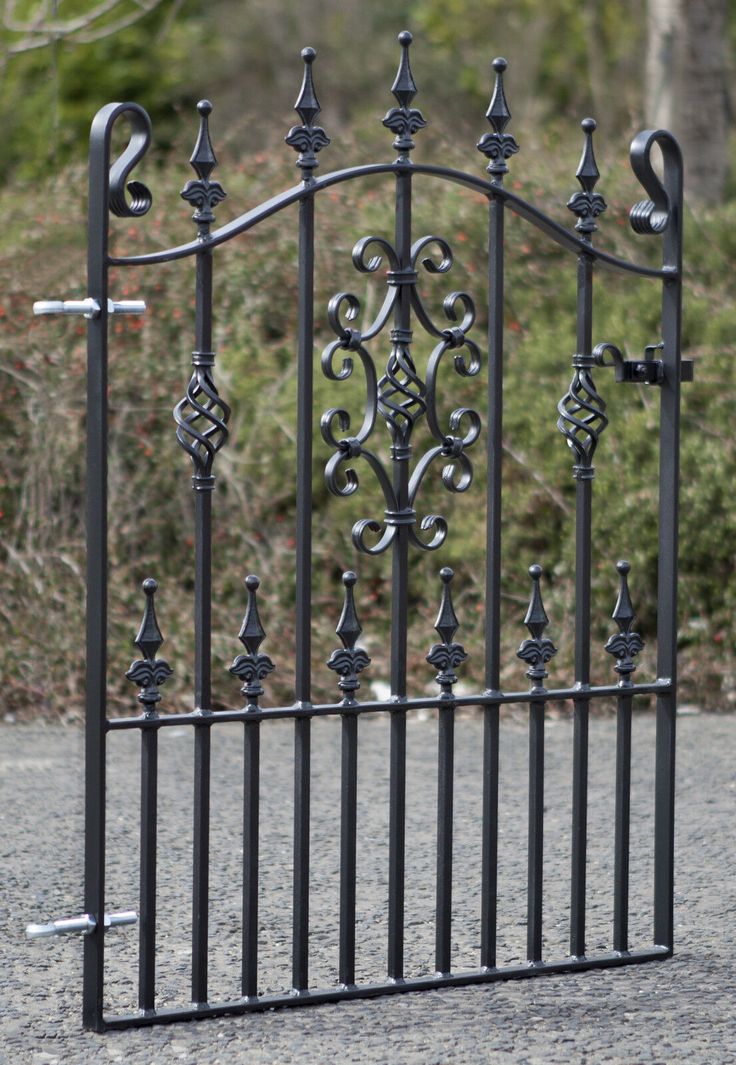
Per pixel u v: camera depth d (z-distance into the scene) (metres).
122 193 4.63
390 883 5.07
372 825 7.32
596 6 27.00
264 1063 4.45
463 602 10.75
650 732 9.26
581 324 5.36
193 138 20.69
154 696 4.74
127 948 5.60
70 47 24.39
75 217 11.73
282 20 27.78
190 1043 4.61
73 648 9.98
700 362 10.69
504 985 5.15
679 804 7.71
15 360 10.73
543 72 28.11
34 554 10.20
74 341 10.91
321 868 6.64
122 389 11.04
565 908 6.10
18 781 8.17
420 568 11.00
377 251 11.89
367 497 10.98
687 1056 4.52
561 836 7.14
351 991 4.99
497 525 5.20
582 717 5.33
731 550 10.02
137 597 10.34
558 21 28.22
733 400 10.44
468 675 10.29
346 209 12.07
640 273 5.38
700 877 6.48
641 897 6.22
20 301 11.12
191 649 10.05
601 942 5.68
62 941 5.71
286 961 5.50
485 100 27.66
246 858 4.89
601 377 10.75
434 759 8.67
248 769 4.86
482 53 28.25
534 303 11.83
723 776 8.27
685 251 12.83
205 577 4.79
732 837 7.09
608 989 5.11
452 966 5.45
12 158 22.59
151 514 10.97
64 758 8.73
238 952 5.59
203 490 4.77
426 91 27.64
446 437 5.15
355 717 4.98
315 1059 4.48
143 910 4.76
